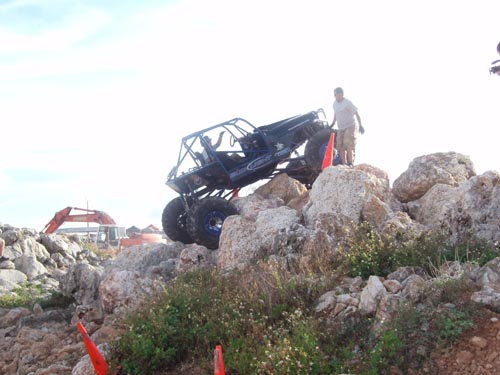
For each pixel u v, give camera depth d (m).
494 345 5.67
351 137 12.28
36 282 16.22
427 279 7.18
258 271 8.57
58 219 28.80
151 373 7.03
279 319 7.25
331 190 10.28
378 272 7.81
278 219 10.31
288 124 13.44
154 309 7.80
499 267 6.84
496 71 7.17
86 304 11.15
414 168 10.76
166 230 13.37
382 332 6.20
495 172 8.95
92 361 6.86
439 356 5.78
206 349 7.12
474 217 8.66
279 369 6.01
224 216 12.10
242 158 13.19
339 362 6.10
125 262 11.88
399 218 9.26
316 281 7.78
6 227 19.44
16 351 9.05
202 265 10.63
